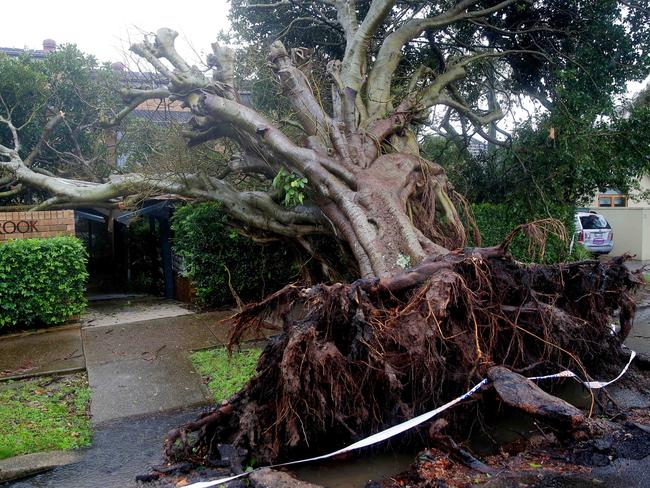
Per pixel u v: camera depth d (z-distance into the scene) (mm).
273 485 3773
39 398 5832
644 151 10828
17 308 8109
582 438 4500
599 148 11008
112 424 5254
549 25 12102
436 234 7590
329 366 4262
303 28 12727
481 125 11703
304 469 4359
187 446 4465
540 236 6332
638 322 9078
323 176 7082
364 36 9156
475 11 10812
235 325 4812
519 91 13008
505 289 5457
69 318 8734
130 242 13781
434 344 4625
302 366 4191
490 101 14750
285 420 4348
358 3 12000
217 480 4012
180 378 6359
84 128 12578
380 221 6641
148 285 13250
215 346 7520
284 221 8492
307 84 8445
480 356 4773
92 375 6453
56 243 8391
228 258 9781
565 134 10859
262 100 11430
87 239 16016
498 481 4039
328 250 8703
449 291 4777
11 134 12273
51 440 4871
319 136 7992
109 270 16062
